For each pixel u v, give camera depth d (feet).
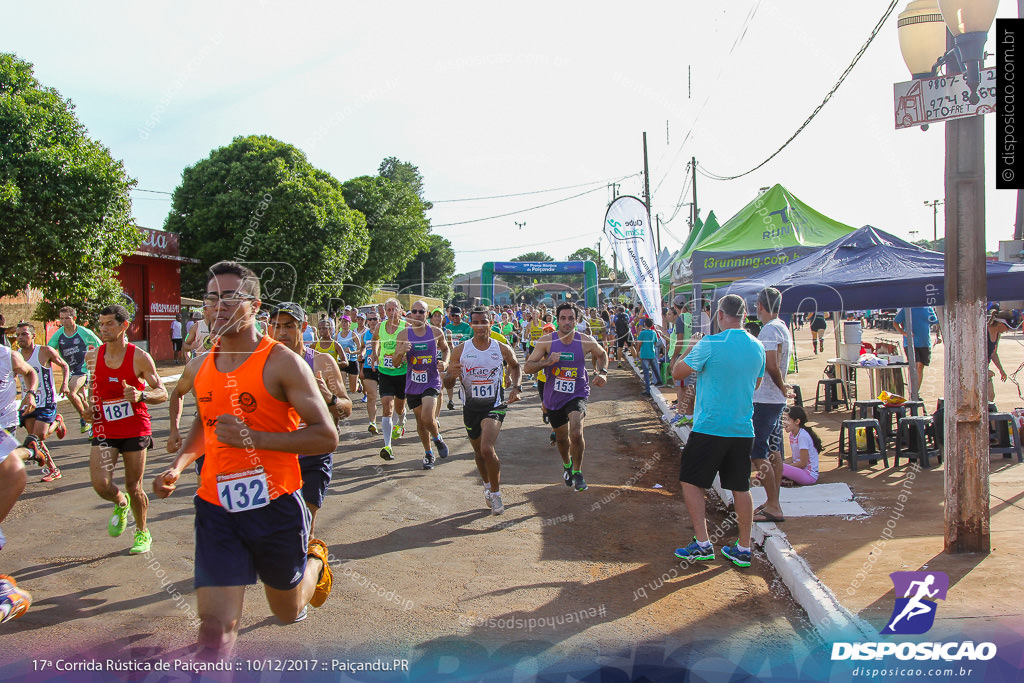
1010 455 23.94
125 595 14.14
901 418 24.32
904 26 16.12
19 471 13.01
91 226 47.88
